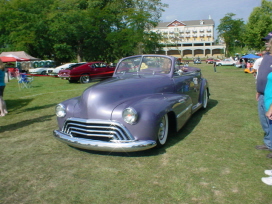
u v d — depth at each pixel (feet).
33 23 110.22
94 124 11.46
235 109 20.80
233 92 30.55
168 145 12.87
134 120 10.85
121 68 17.26
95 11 110.22
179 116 13.37
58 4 117.60
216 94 29.12
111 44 114.93
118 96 12.16
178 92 15.70
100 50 119.03
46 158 11.84
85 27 107.86
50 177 10.00
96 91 12.18
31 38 111.65
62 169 10.64
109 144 10.82
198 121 17.37
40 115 20.80
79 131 11.88
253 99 25.30
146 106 11.55
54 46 113.60
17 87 44.42
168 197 8.33
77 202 8.26
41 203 8.29
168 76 15.49
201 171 10.00
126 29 95.40
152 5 95.35
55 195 8.72
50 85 47.16
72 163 11.20
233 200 8.05
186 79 17.02
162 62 16.24
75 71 50.65
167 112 12.12
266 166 10.30
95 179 9.71
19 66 93.66
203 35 342.44
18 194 8.87
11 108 24.44
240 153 11.64
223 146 12.55
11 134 15.74
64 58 135.95
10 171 10.62
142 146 10.81
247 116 18.38
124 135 11.05
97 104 11.65
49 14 115.65
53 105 25.17
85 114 11.77
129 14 95.40
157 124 11.41
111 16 111.14
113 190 8.90
